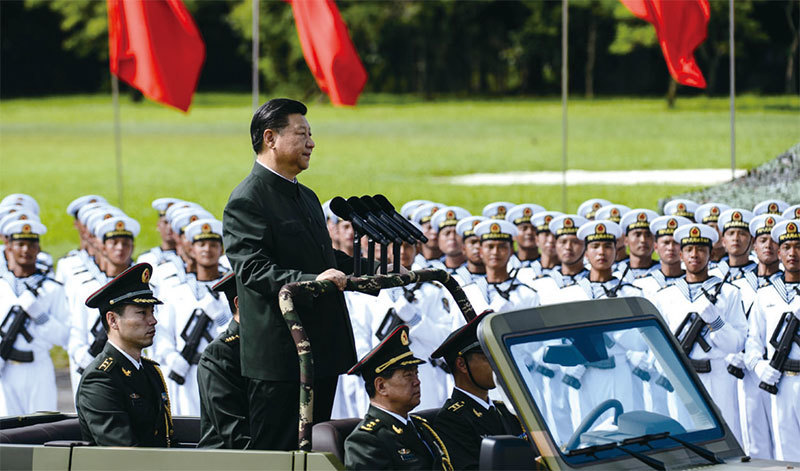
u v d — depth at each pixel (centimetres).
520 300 1544
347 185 4825
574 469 699
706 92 9475
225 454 754
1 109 11188
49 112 10844
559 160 5531
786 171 2092
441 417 877
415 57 11675
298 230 838
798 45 8938
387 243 779
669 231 1485
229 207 830
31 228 1569
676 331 1444
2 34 12525
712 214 1656
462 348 873
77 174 6031
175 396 1525
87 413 909
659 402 776
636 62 11094
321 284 752
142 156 7075
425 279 820
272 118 834
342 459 848
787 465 750
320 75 2216
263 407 838
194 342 1514
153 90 2112
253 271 795
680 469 732
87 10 11475
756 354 1430
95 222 1633
